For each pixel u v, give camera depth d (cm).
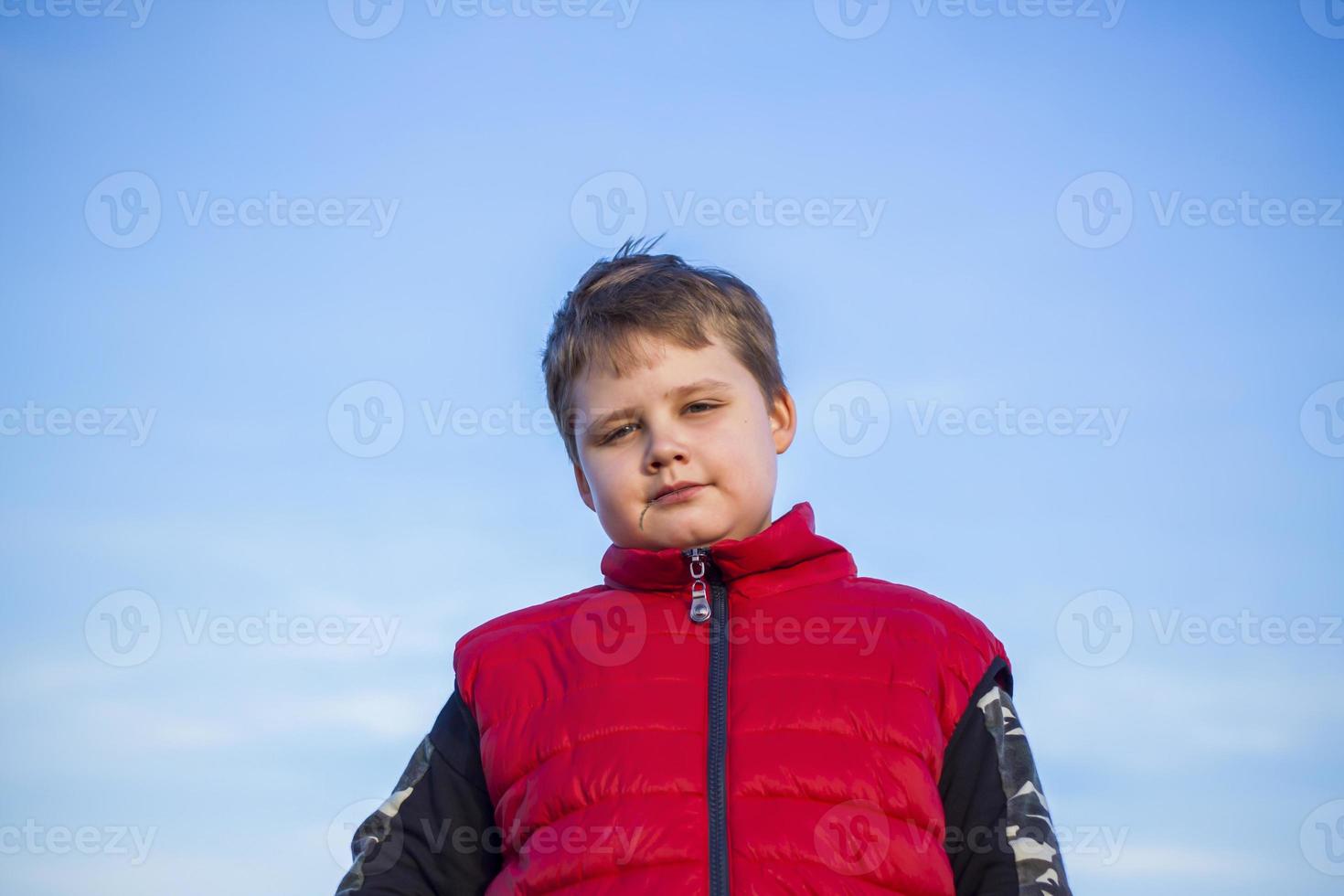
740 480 228
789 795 195
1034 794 203
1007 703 212
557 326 251
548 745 208
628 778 198
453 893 215
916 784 196
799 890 186
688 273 248
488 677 224
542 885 194
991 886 196
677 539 227
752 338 242
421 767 225
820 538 228
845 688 205
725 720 204
